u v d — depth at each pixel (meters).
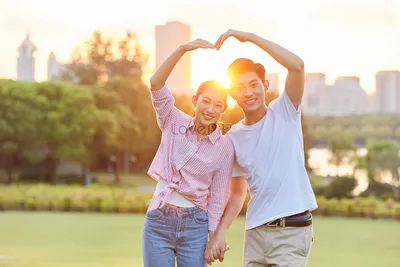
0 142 46.44
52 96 48.19
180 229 4.47
